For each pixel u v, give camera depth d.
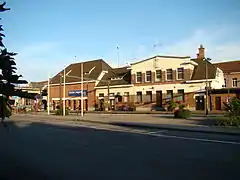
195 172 9.05
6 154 12.54
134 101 58.25
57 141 16.47
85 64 70.50
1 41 5.25
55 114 46.81
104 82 63.16
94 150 13.34
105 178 8.48
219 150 13.12
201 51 59.91
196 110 50.31
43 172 9.32
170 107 50.62
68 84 67.75
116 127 24.81
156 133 20.20
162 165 10.07
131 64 59.09
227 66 63.59
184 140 16.61
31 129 23.45
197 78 51.97
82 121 31.89
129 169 9.55
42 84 71.81
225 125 23.59
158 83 55.59
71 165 10.26
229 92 47.56
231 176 8.53
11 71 5.34
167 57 54.91
